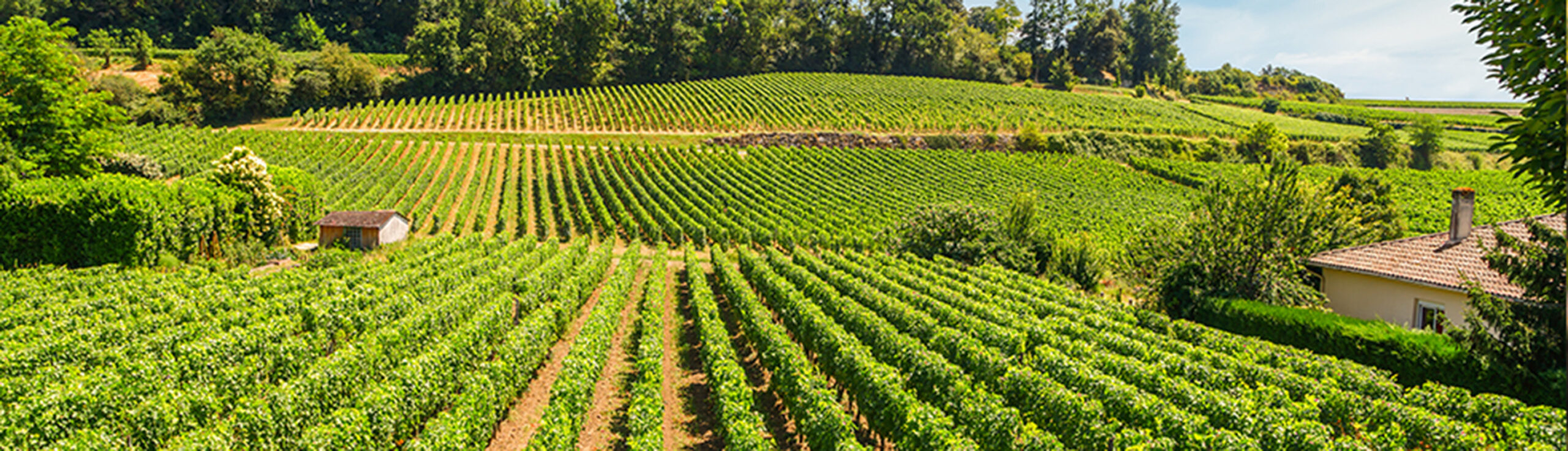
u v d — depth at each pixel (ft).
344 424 36.60
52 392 37.68
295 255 115.75
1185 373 50.29
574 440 40.27
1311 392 45.78
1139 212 185.78
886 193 195.42
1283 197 72.95
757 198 178.40
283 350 51.72
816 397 42.78
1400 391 45.16
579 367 48.16
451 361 50.55
